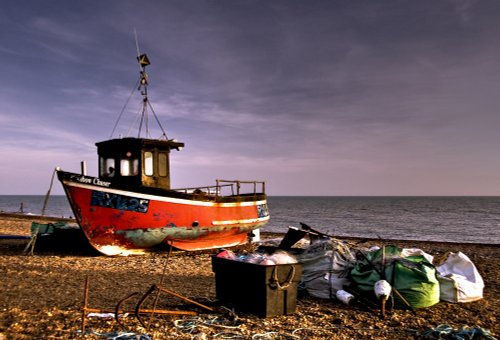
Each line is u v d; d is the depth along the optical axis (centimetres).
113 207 1395
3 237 1955
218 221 1641
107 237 1423
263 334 610
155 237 1487
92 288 943
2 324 650
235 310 739
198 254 1547
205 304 781
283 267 723
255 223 1847
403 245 2159
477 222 5734
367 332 639
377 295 729
